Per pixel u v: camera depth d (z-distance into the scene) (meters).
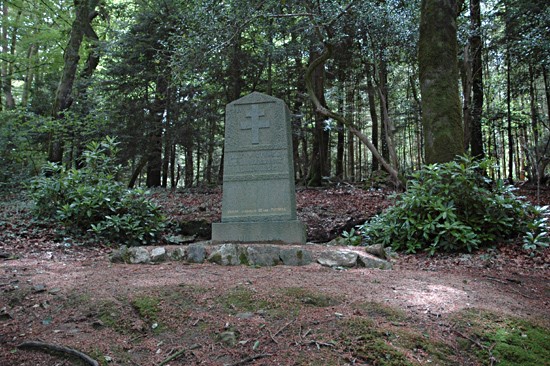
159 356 3.25
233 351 3.26
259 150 7.56
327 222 11.02
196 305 4.00
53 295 4.25
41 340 3.41
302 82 21.12
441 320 3.72
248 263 5.85
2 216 9.68
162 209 11.53
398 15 13.02
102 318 3.78
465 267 6.51
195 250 6.06
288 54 18.08
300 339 3.36
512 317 3.90
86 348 3.29
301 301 4.05
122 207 8.95
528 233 7.13
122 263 6.00
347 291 4.34
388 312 3.80
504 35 17.78
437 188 8.03
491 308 4.07
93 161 9.75
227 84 19.34
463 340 3.46
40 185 9.02
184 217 11.11
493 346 3.41
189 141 18.36
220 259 5.89
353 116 27.41
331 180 21.44
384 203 13.08
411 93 25.58
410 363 3.06
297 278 4.84
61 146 18.30
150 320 3.74
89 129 17.53
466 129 14.91
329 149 27.73
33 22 22.97
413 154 36.50
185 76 13.29
